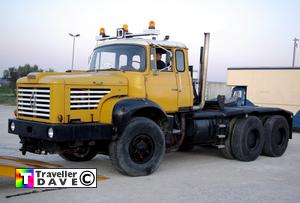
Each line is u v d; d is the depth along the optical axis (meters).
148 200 5.93
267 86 18.70
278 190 6.71
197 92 8.98
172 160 9.34
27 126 6.99
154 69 7.83
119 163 7.13
